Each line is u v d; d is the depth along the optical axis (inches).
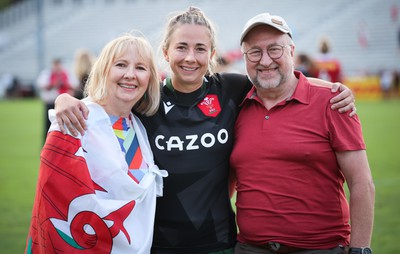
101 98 106.3
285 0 1167.6
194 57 110.7
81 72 275.9
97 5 1365.7
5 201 245.0
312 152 106.0
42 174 100.4
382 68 928.3
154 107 111.5
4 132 533.3
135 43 106.7
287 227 107.0
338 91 108.4
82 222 99.3
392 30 986.7
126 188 101.7
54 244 99.9
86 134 102.5
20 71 1195.9
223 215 114.3
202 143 112.5
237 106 118.8
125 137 108.1
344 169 106.8
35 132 532.7
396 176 285.3
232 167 115.2
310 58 323.3
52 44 1246.3
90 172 101.9
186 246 111.1
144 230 103.6
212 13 1195.9
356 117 107.8
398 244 175.0
